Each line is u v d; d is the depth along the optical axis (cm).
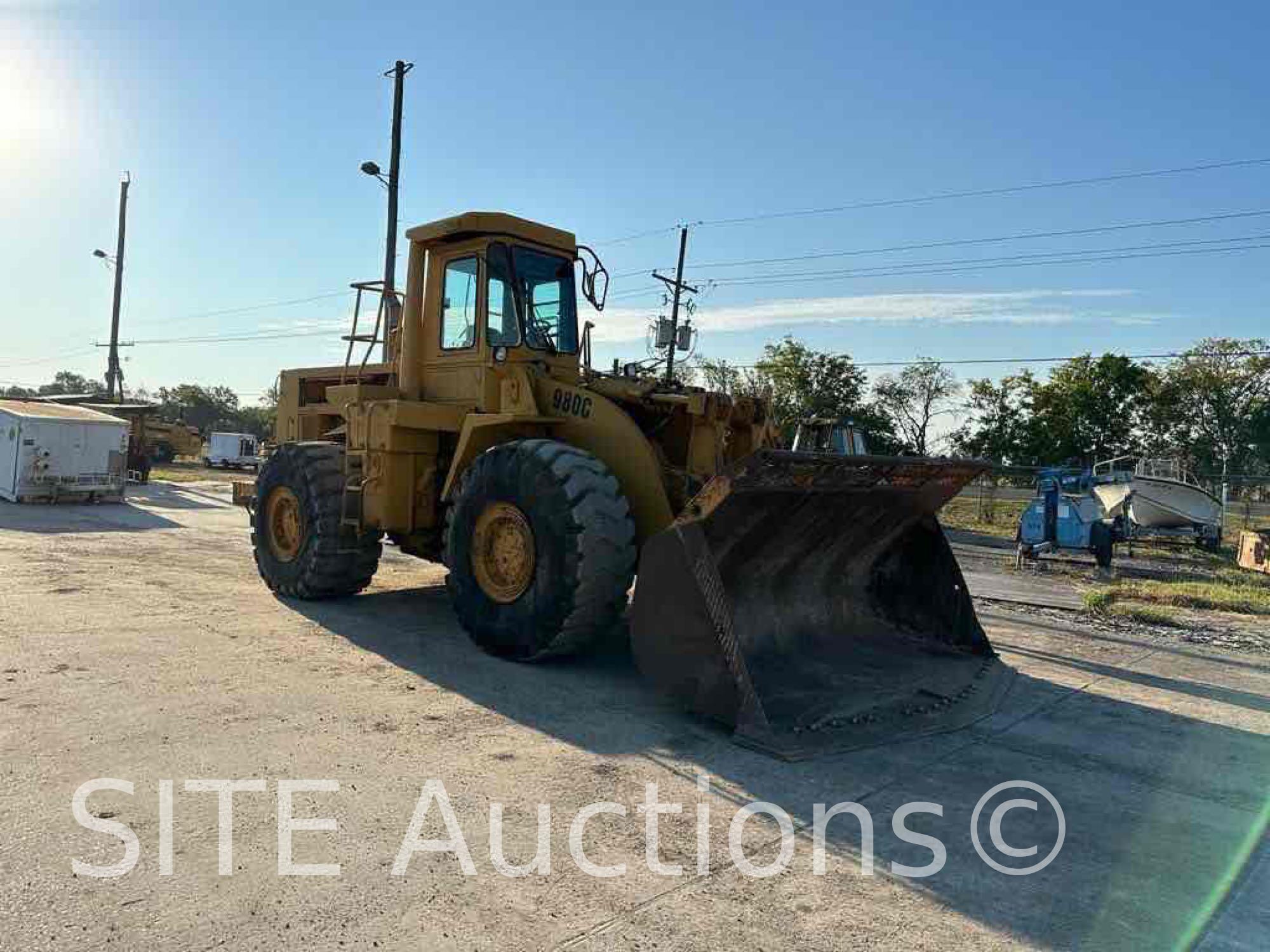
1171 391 5344
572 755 427
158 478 3091
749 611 555
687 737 461
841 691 524
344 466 783
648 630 495
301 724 450
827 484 514
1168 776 439
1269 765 460
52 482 1808
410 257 756
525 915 279
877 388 5203
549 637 557
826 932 279
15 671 519
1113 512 2109
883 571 675
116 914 267
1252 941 286
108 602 749
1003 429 5172
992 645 761
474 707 496
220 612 725
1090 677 651
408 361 754
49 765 380
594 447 621
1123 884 322
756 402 647
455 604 630
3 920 261
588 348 716
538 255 712
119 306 3512
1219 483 2756
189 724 441
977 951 273
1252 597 1087
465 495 622
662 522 579
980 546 1973
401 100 1948
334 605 782
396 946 258
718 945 268
